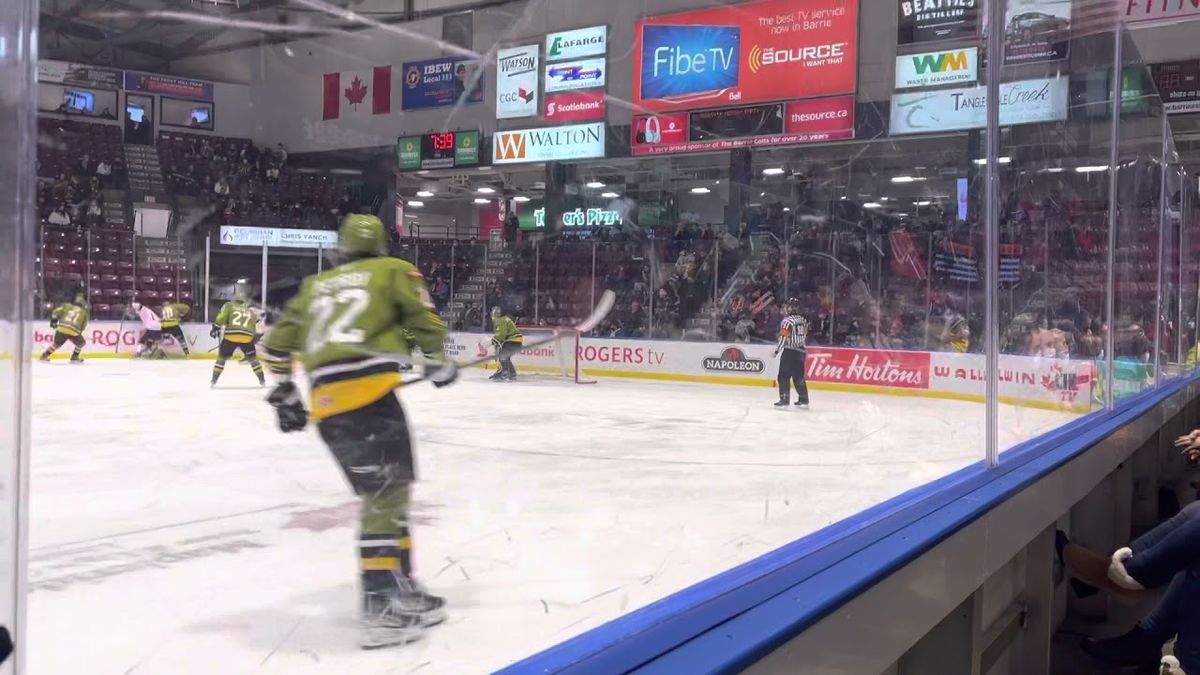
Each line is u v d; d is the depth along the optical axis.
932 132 9.86
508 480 3.41
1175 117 9.40
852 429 5.80
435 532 2.31
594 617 1.60
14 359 0.66
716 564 2.01
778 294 11.16
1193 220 8.14
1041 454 2.81
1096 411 4.33
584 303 10.41
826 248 11.05
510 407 6.61
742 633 1.10
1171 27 9.23
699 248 11.50
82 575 1.71
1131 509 4.86
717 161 10.92
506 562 2.00
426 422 5.35
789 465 4.05
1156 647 2.76
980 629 2.09
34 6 0.66
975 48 9.58
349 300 1.63
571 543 2.23
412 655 1.39
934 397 9.24
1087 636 3.40
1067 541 2.80
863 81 10.02
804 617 1.17
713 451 4.64
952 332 8.91
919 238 10.03
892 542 1.62
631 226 11.27
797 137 10.20
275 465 2.84
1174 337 7.16
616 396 8.61
